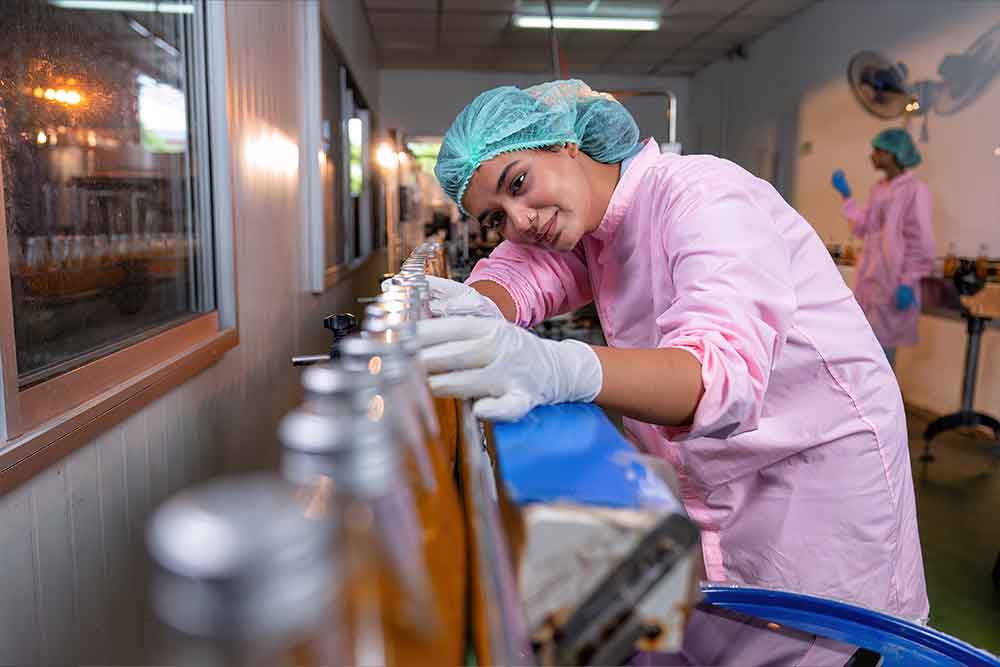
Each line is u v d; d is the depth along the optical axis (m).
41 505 1.06
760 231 0.86
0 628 0.96
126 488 1.39
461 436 0.72
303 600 0.17
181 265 1.98
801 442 1.13
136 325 1.65
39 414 1.07
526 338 0.60
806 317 1.08
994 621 2.20
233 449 2.23
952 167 4.35
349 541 0.25
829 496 1.14
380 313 0.54
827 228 5.95
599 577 0.33
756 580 1.22
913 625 0.65
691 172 0.98
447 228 6.67
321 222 3.79
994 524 2.88
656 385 0.68
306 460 0.25
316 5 3.65
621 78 8.97
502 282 1.45
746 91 7.47
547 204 1.09
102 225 1.47
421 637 0.33
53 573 1.10
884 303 4.49
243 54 2.38
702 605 0.64
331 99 4.65
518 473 0.38
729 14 6.36
